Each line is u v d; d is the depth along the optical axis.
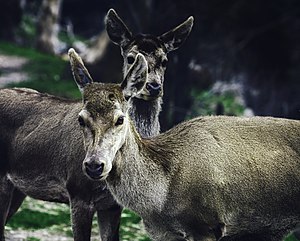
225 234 11.60
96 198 12.29
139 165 11.02
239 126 11.69
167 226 11.27
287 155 11.58
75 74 11.25
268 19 25.38
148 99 13.07
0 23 42.03
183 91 25.38
